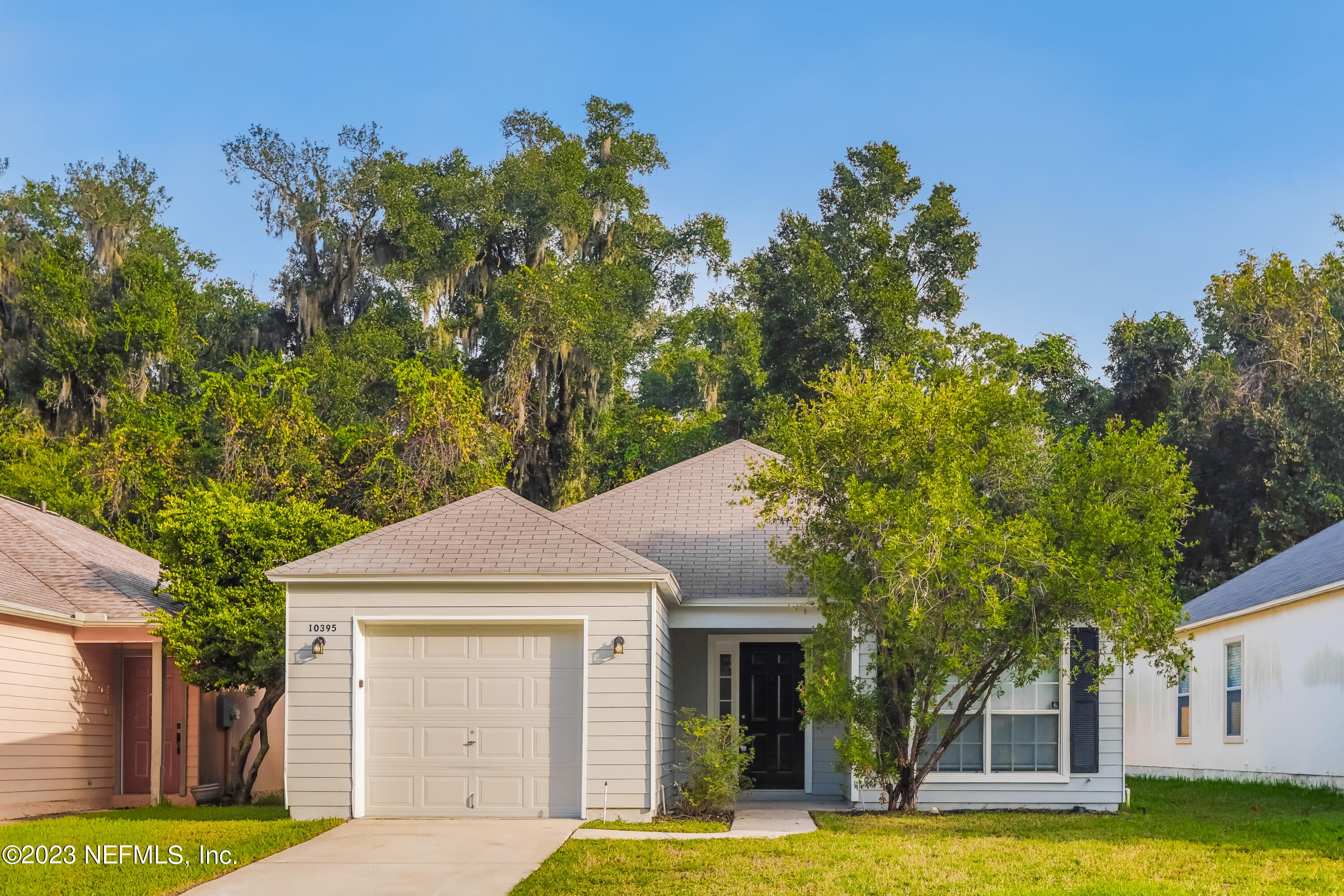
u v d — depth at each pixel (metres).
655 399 47.28
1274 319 34.09
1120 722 15.35
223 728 18.47
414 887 9.48
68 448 33.00
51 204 37.69
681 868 10.22
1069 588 13.18
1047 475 14.59
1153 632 13.23
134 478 31.83
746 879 9.73
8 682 14.92
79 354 35.12
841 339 37.28
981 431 14.37
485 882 9.67
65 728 16.16
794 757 17.08
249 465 30.86
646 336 44.62
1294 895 9.12
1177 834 12.59
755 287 39.50
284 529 16.06
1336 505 31.48
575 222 39.34
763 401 36.97
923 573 12.58
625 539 17.55
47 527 19.64
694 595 16.02
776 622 15.87
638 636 13.34
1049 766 15.35
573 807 13.27
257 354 37.91
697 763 14.52
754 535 17.53
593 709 13.25
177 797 17.17
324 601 13.49
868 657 15.21
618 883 9.55
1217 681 20.80
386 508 30.66
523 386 35.19
